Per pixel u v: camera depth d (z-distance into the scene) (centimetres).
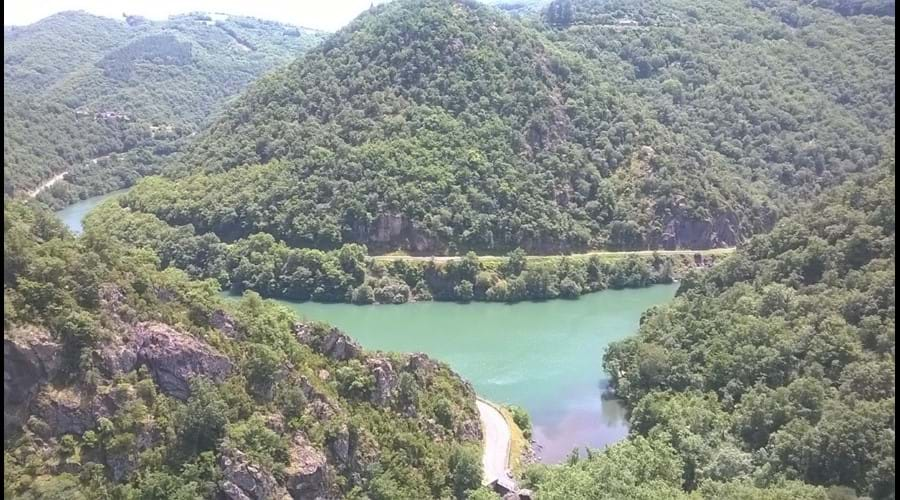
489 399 15562
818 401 11975
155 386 9269
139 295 9844
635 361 15562
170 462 8906
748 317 14750
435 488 11069
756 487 10475
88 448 8525
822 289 14425
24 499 7806
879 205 15075
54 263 9075
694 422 12669
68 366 8762
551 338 19688
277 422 9894
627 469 10656
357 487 10250
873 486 10419
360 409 11144
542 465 12025
